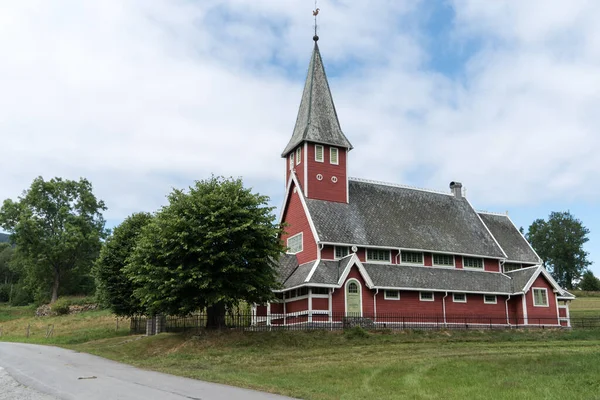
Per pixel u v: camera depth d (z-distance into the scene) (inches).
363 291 1612.9
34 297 3533.5
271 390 683.4
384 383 764.6
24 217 2999.5
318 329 1391.5
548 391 681.0
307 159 1815.9
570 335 1585.9
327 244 1657.2
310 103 1902.1
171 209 1294.3
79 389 661.9
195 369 939.3
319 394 659.4
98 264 1760.6
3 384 715.4
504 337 1493.6
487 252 1990.7
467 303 1814.7
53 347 1456.7
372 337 1357.0
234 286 1232.8
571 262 4200.3
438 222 2011.6
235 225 1254.9
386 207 1945.1
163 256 1226.6
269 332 1317.7
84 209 3265.3
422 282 1732.3
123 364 1019.9
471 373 856.3
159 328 1536.7
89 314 2578.7
